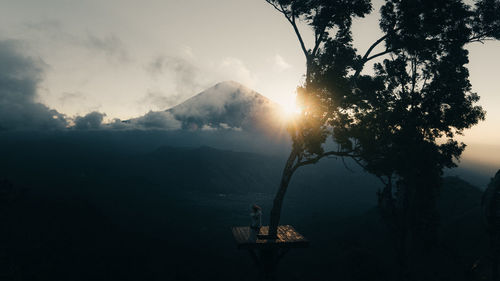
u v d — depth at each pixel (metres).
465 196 36.94
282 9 15.43
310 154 14.98
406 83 17.89
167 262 55.75
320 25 14.74
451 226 29.70
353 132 14.52
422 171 16.00
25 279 37.22
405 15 14.00
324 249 50.38
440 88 16.30
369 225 49.41
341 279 32.22
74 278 42.00
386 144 15.45
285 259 51.31
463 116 15.79
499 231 12.98
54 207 70.38
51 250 47.84
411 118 16.33
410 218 18.02
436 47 14.98
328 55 14.37
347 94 13.78
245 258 63.25
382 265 28.23
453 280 20.05
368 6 13.97
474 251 24.09
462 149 15.79
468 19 15.16
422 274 20.80
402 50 17.30
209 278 49.00
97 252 53.59
